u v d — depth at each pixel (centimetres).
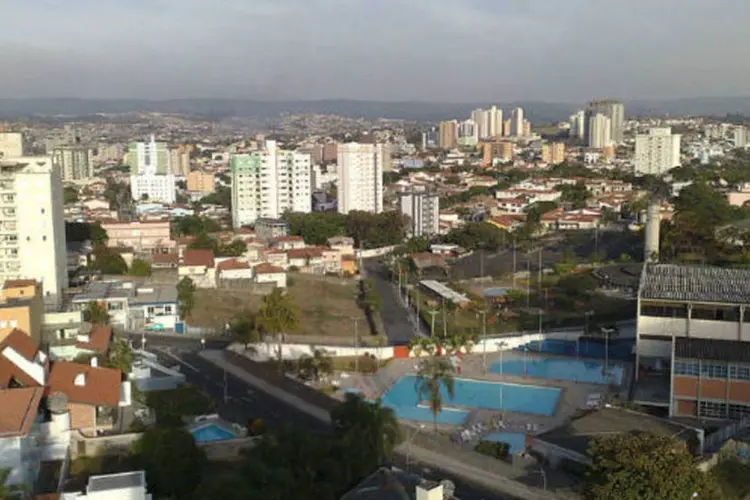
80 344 12788
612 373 14350
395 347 15412
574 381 13962
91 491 7700
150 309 17450
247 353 15275
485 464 10138
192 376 13738
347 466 8469
